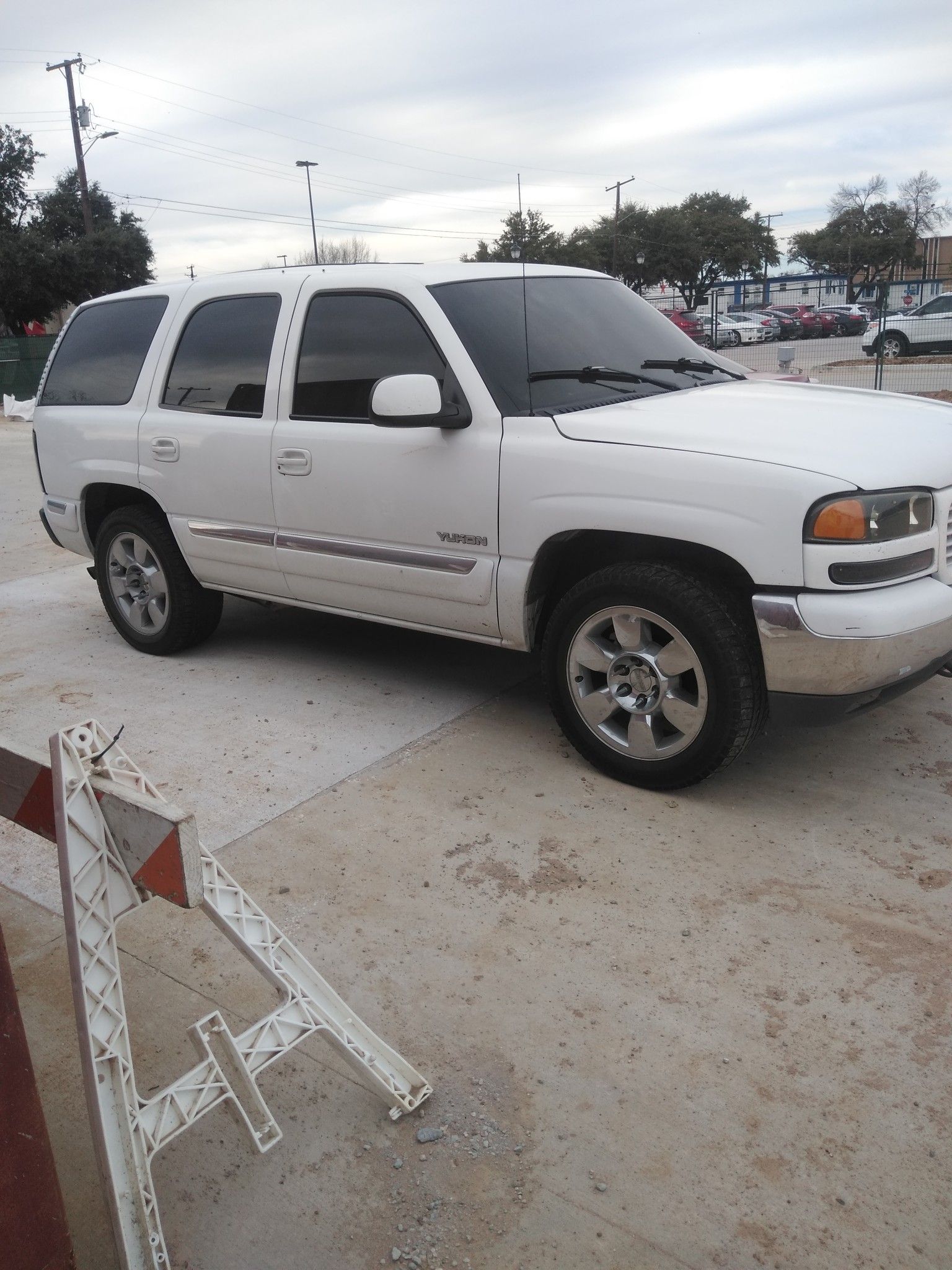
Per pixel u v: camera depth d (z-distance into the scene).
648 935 2.88
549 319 4.28
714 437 3.38
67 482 5.53
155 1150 1.84
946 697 4.42
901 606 3.13
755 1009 2.58
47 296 38.62
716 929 2.89
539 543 3.67
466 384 3.85
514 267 4.53
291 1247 2.01
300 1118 2.32
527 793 3.72
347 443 4.18
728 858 3.25
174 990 2.75
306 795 3.76
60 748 1.83
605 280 4.94
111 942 1.87
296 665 5.17
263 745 4.21
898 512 3.15
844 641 3.10
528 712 4.44
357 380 4.22
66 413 5.50
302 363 4.42
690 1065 2.41
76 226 41.44
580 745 3.82
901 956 2.75
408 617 4.29
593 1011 2.60
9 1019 1.53
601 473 3.47
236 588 4.93
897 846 3.28
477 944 2.88
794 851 3.27
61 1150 2.27
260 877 3.24
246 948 2.07
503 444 3.72
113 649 5.61
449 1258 1.96
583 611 3.63
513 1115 2.29
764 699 3.46
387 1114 2.32
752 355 25.98
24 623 6.21
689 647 3.38
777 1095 2.31
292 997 2.11
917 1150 2.15
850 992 2.62
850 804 3.55
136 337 5.24
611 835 3.41
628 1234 1.99
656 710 3.56
